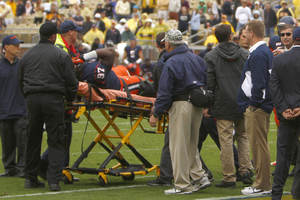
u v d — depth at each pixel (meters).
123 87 21.69
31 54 19.06
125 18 79.75
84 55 20.56
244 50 20.73
